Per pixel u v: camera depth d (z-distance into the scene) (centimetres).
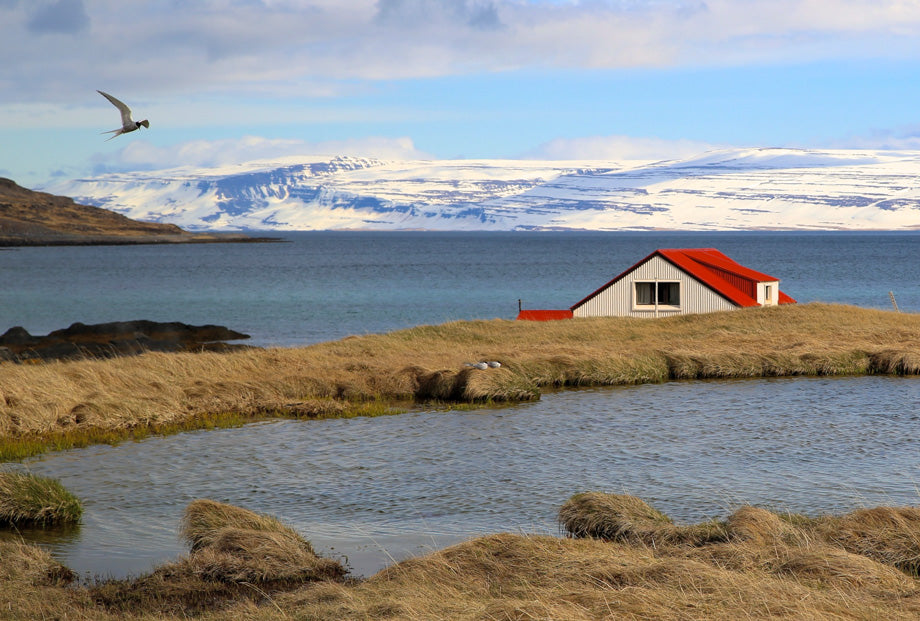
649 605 1538
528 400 4753
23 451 3569
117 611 1858
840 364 5647
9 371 4697
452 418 4291
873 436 3784
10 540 2428
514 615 1523
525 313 8569
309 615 1673
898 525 2141
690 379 5500
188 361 5303
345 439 3825
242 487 3064
